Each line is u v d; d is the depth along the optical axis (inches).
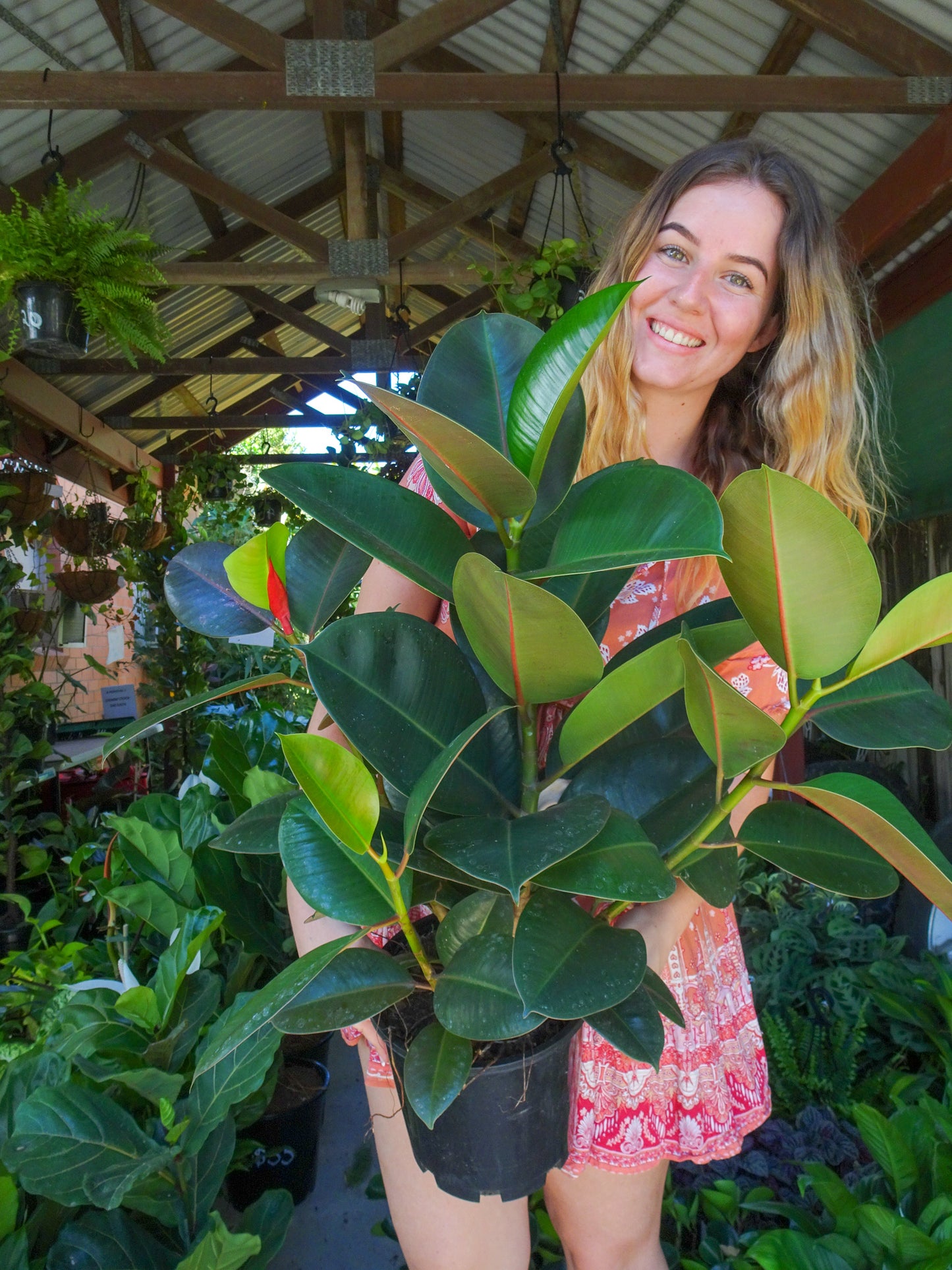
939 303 137.4
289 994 25.3
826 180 163.0
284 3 189.3
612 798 33.7
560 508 31.8
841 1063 87.2
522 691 28.8
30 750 139.6
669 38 160.2
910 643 27.4
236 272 211.2
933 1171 62.2
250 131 229.0
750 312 46.1
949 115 127.1
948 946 109.5
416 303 376.5
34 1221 55.4
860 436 57.6
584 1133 44.0
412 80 138.4
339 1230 82.4
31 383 232.8
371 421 242.1
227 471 301.4
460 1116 30.9
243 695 213.5
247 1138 80.7
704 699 26.4
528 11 171.6
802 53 149.1
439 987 28.4
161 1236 60.3
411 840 23.9
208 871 78.7
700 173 45.6
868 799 26.5
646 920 40.1
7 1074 58.3
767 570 25.5
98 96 138.3
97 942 88.7
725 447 53.6
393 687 28.5
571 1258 48.9
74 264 139.9
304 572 33.9
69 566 242.8
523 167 202.1
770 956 101.3
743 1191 77.3
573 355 25.7
